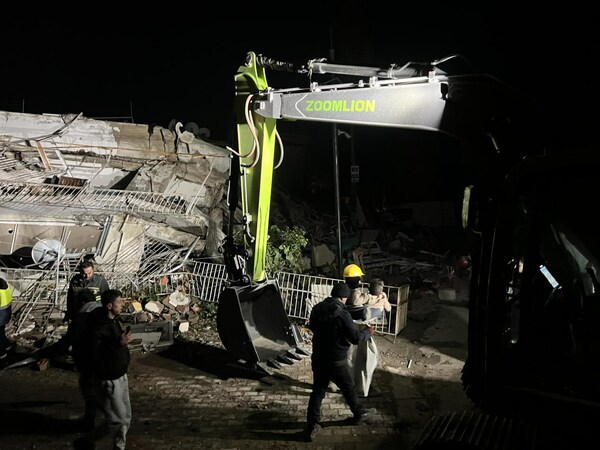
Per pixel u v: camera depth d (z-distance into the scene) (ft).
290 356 24.13
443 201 63.87
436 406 20.17
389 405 20.24
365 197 64.80
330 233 50.21
